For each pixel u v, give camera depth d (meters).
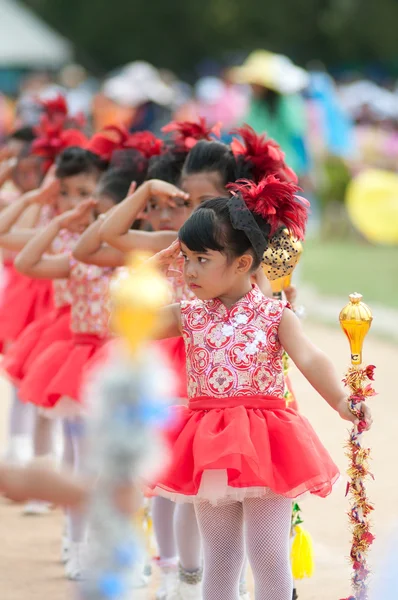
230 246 10.52
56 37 81.69
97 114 51.44
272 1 100.69
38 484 6.45
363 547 10.14
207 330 10.70
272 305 10.76
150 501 13.27
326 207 51.22
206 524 10.62
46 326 16.33
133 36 103.88
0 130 58.91
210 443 10.13
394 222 43.25
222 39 102.88
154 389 5.31
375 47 101.38
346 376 10.00
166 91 58.28
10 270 18.69
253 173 12.86
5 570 13.91
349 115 58.03
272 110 35.94
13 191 22.33
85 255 13.18
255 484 9.97
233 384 10.53
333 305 33.72
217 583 10.62
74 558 13.48
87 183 15.55
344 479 17.17
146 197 12.62
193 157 12.93
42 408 14.80
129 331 5.39
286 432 10.33
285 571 10.38
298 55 103.25
